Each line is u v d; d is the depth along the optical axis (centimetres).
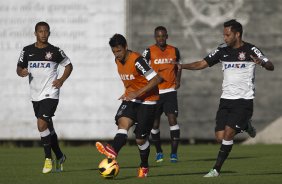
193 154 5844
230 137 3606
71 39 7494
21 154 6044
